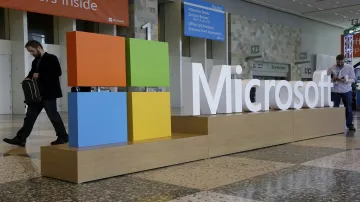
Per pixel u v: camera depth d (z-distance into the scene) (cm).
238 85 462
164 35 1838
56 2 1259
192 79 409
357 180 277
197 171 318
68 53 306
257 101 505
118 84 330
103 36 318
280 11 2367
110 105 322
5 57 1341
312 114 548
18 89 1345
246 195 239
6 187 269
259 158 381
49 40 1466
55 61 469
